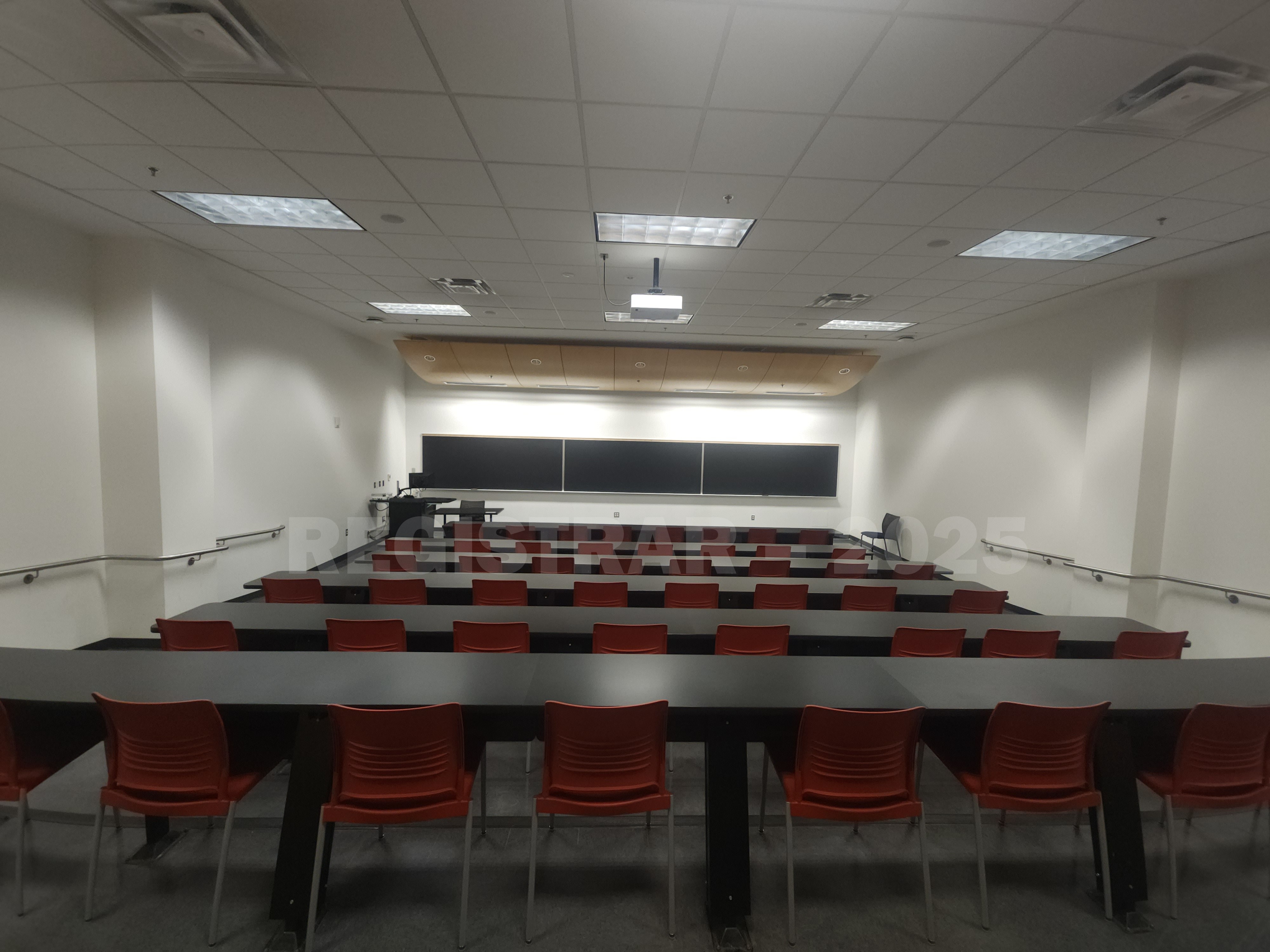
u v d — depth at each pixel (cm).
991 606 397
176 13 178
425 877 201
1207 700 197
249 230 376
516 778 269
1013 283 454
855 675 211
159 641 421
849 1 169
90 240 396
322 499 688
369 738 167
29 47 195
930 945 176
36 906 183
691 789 266
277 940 170
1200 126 227
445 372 849
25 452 355
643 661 218
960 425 699
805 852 219
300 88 219
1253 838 231
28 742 193
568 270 450
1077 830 235
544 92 220
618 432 970
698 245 387
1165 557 441
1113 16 172
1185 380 428
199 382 449
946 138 245
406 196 316
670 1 171
